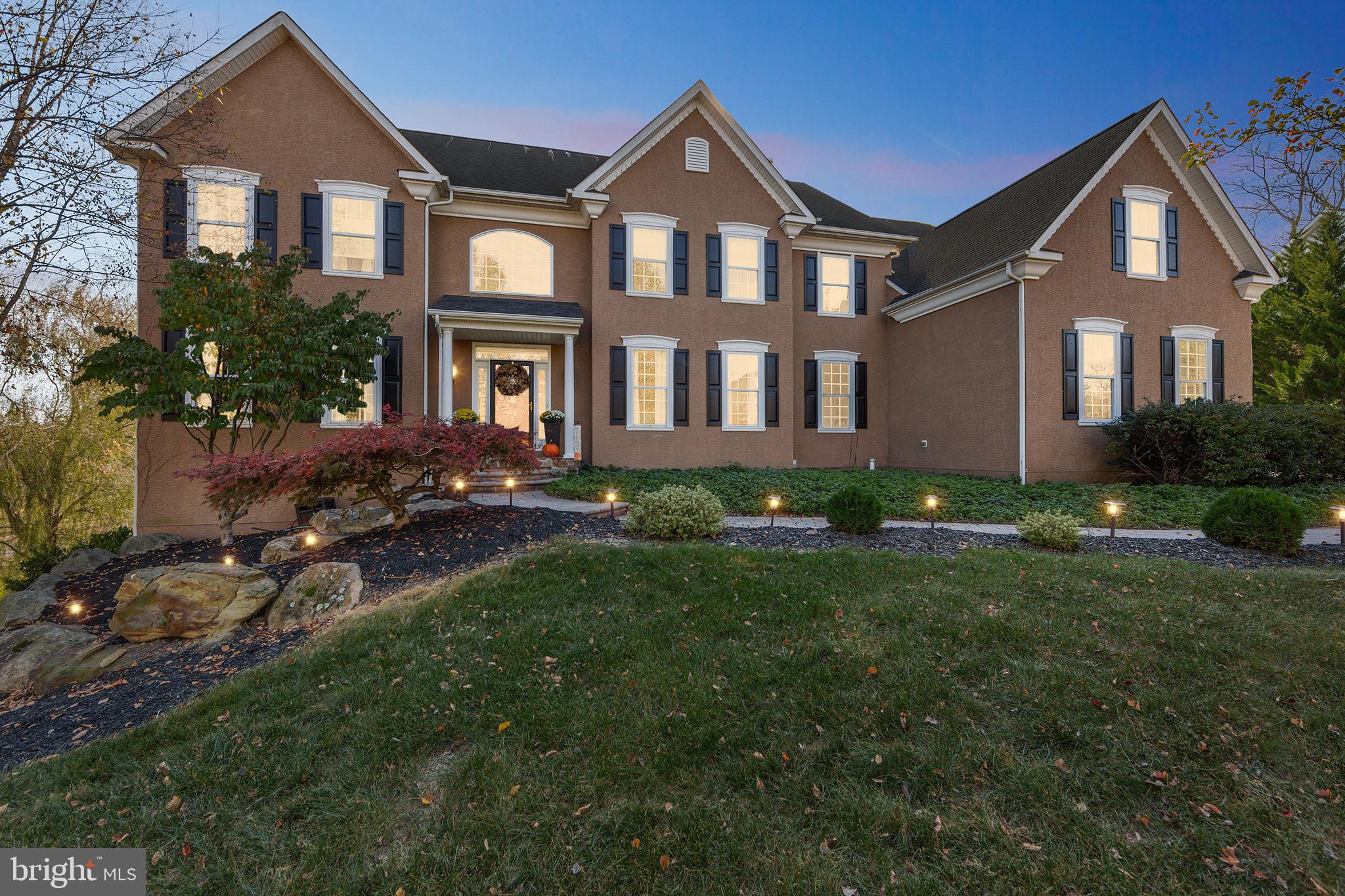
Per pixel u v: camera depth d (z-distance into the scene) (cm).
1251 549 764
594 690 375
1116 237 1385
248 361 929
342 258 1203
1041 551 724
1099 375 1372
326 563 603
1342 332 1781
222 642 521
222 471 648
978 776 295
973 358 1441
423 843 262
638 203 1443
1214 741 318
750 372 1525
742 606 489
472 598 514
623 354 1428
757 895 231
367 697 378
